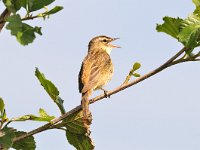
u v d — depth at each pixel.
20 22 6.32
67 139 9.65
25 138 8.84
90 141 9.73
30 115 8.77
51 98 9.45
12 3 7.02
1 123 8.52
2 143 8.03
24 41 6.22
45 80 9.33
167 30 9.24
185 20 9.07
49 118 8.95
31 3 7.11
